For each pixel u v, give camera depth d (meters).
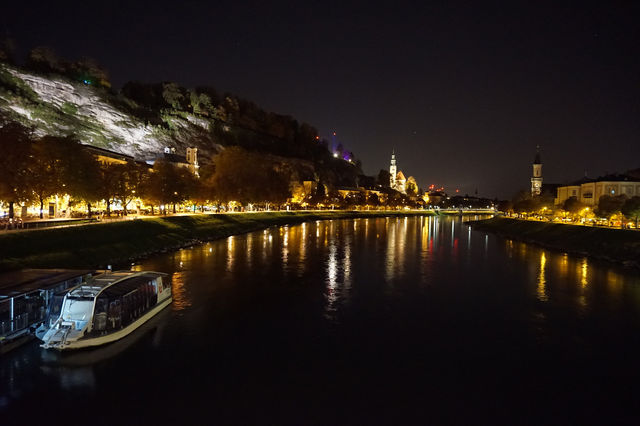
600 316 41.06
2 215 82.94
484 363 29.84
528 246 98.06
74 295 31.22
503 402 24.52
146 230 79.50
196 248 81.44
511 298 47.66
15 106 151.00
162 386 25.62
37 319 32.31
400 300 46.34
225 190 132.62
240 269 61.12
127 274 38.59
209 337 33.78
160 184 103.44
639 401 24.88
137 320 34.94
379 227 155.50
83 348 30.16
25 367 27.64
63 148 69.81
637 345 33.50
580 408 24.00
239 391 25.23
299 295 47.41
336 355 30.83
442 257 78.62
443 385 26.50
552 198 147.00
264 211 165.62
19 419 22.02
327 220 191.12
